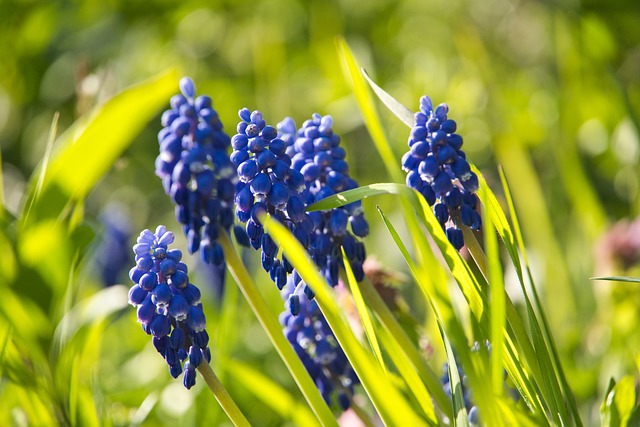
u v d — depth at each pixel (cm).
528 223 83
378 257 88
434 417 52
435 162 49
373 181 114
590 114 100
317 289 46
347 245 51
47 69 133
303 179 50
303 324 54
